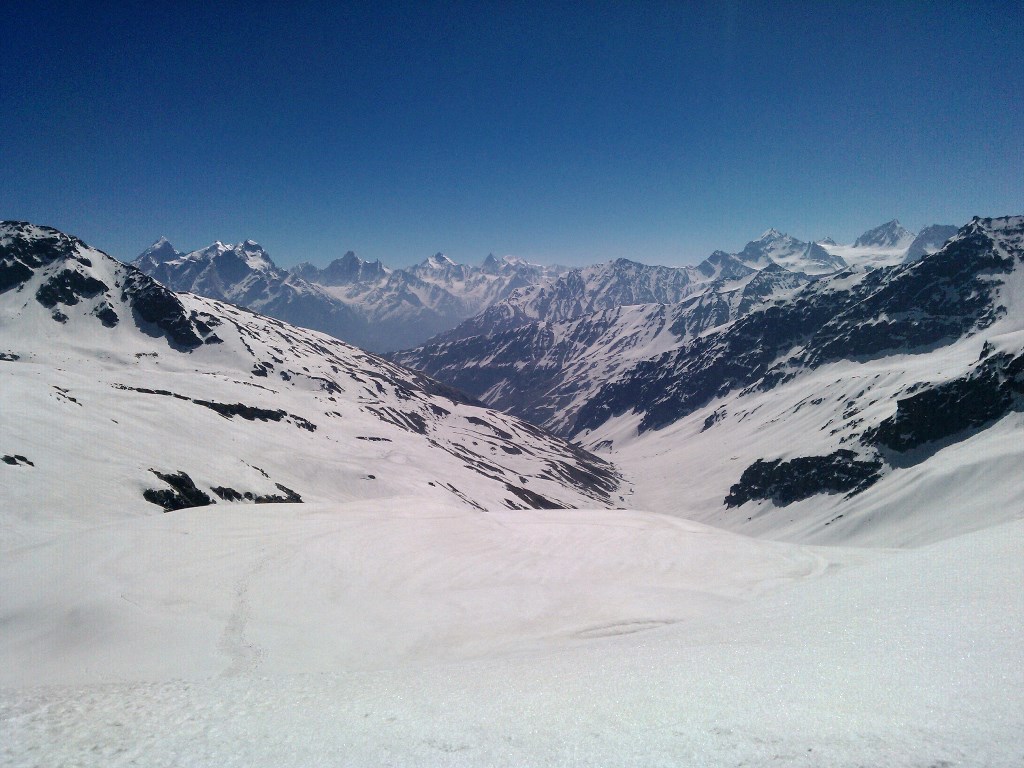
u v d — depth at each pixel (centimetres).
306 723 1024
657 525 5353
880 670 974
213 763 879
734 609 2100
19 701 1189
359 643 2469
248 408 15488
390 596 3023
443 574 3397
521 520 5191
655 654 1367
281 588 2939
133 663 2111
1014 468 13338
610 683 1120
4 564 2878
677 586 3356
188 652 2223
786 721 842
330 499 11169
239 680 1380
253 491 9062
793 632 1373
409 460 16812
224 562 3152
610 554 4025
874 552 4316
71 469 6538
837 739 771
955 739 731
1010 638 988
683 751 787
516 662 1538
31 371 10550
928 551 2012
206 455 9556
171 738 981
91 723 1055
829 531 16062
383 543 3784
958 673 906
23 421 7281
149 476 7144
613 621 2708
